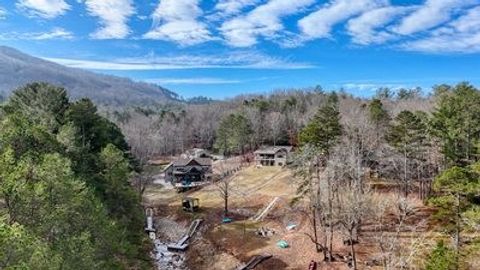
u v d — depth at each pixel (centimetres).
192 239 5944
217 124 13500
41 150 3152
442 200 3397
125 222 3925
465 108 5041
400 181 5694
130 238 3922
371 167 6278
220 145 11250
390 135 5856
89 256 2297
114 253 3020
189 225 6400
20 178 2256
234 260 5091
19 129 3034
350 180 5300
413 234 4175
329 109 5872
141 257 4272
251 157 10581
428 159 5516
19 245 1633
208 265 5178
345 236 4750
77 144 4222
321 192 5009
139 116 15225
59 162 2498
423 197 5288
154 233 6262
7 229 1628
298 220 5775
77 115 5088
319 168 5172
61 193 2414
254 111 12375
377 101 7806
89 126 5278
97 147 5222
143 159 9031
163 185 9106
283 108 13712
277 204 6456
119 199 4041
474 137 4716
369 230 4775
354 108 9631
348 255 4475
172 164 9381
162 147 12669
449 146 4756
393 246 3750
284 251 5003
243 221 6194
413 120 5384
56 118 4934
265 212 6341
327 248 4662
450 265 2861
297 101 14888
